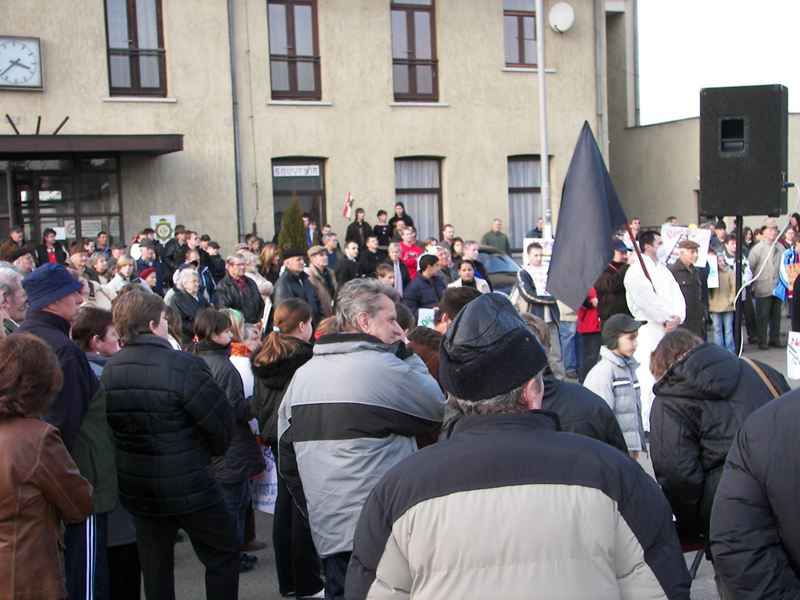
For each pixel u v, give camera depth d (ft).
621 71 91.97
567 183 19.51
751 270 49.14
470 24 72.08
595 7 75.77
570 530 6.75
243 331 21.70
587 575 6.70
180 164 64.18
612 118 93.25
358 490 13.01
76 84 61.31
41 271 14.10
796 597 8.70
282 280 34.96
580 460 6.97
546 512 6.78
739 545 8.80
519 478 6.89
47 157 60.70
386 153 69.92
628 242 47.98
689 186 84.79
